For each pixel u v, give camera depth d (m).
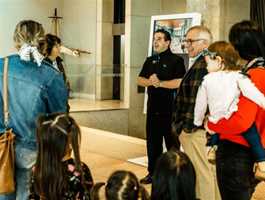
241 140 2.40
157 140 4.61
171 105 4.54
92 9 12.12
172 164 1.77
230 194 2.46
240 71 2.50
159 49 4.61
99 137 7.51
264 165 2.35
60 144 2.22
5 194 2.69
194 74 3.37
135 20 11.06
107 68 11.32
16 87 2.69
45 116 2.33
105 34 11.99
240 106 2.37
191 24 5.95
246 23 2.54
